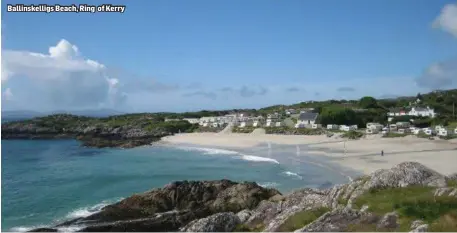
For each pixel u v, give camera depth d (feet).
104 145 388.98
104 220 115.14
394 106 572.10
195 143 389.39
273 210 92.32
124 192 163.02
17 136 495.82
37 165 253.24
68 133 530.68
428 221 58.49
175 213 120.16
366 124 432.25
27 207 138.21
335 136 345.10
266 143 345.72
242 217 92.89
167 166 239.71
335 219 64.64
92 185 178.50
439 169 176.35
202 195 132.67
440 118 420.77
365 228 60.08
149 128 524.11
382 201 72.84
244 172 210.38
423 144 267.18
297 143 329.52
